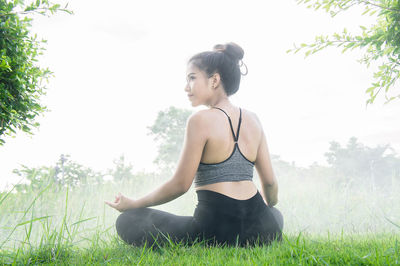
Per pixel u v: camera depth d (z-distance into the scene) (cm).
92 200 469
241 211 180
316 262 142
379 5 227
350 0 238
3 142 271
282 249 171
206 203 182
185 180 182
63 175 526
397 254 148
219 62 195
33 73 288
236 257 153
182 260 156
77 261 172
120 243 215
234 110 195
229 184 181
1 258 167
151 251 182
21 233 287
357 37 242
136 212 200
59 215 363
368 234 280
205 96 197
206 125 181
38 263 168
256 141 196
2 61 246
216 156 181
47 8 262
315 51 258
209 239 182
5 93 253
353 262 144
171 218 194
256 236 183
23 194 366
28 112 285
